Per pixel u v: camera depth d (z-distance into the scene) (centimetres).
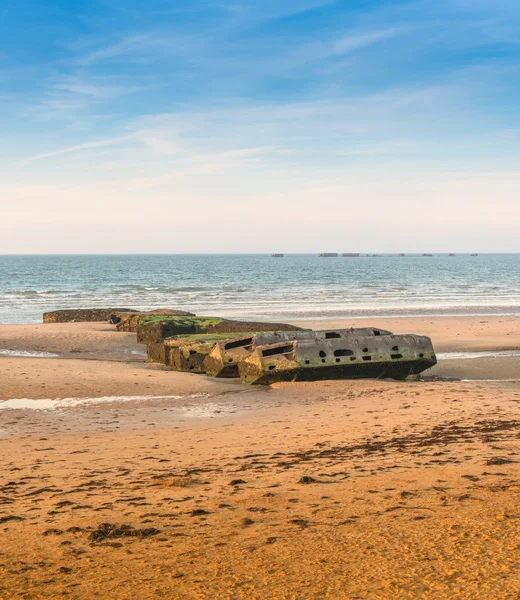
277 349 2003
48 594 464
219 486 767
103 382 1920
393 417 1302
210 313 4603
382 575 475
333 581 469
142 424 1396
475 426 1150
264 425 1309
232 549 544
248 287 7894
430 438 1045
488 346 2870
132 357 2686
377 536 559
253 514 645
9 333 3188
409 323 3853
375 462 870
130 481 820
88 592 466
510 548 513
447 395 1580
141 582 481
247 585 469
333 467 849
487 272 13588
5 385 1842
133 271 13212
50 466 946
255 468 870
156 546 559
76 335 3175
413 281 9556
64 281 9300
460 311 4822
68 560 532
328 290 7256
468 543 530
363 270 14500
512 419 1223
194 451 1035
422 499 669
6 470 920
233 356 2072
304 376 1930
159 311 3706
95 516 659
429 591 445
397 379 2022
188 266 17100
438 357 2577
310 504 671
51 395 1752
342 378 1958
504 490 687
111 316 3784
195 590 464
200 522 624
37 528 624
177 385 1916
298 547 541
